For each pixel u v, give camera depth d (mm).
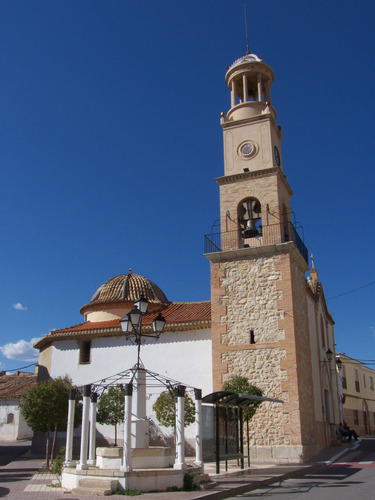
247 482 13836
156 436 24281
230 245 24250
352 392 49812
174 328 25359
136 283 31953
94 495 11688
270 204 24203
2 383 47000
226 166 25875
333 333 36031
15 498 11594
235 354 22375
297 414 20547
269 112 25875
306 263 25578
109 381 26188
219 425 16750
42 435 28078
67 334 27891
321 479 15453
